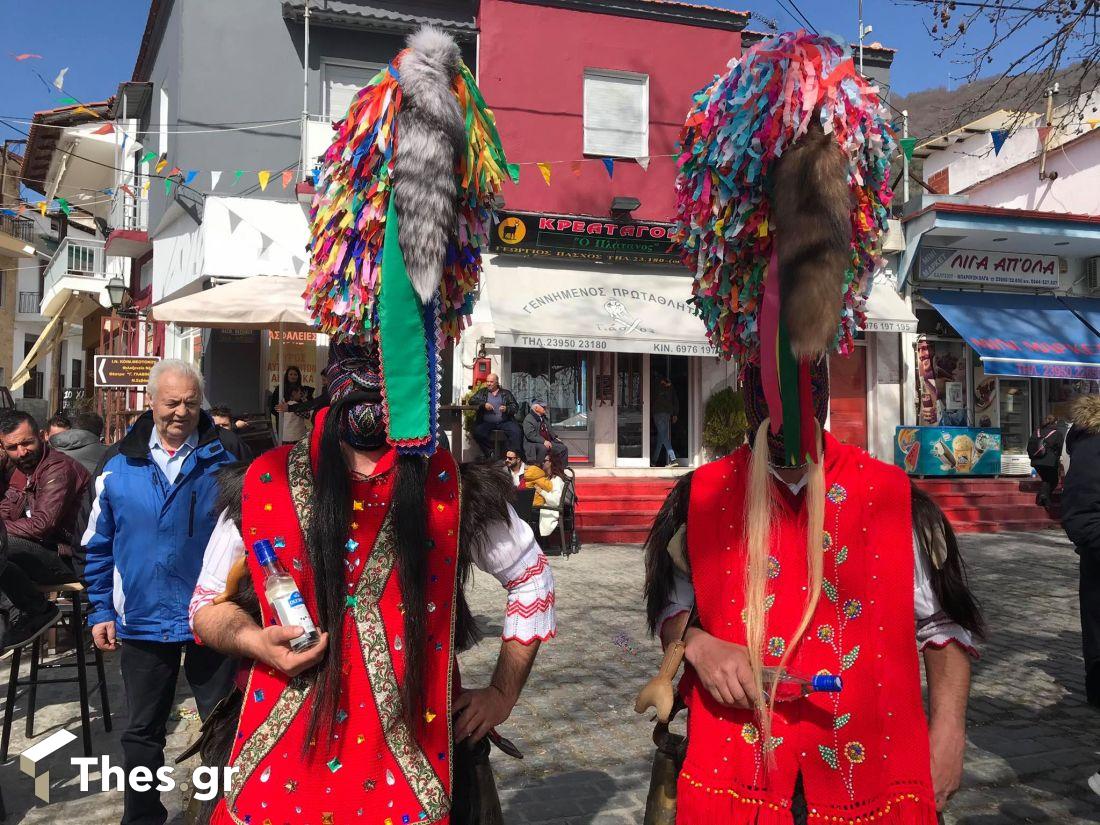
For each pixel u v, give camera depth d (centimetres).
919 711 159
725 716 162
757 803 153
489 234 166
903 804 153
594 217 1260
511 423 984
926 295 1394
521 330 1151
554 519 951
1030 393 1488
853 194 159
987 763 396
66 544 507
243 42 1230
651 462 1356
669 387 1348
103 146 1664
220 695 305
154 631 300
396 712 153
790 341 146
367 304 151
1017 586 816
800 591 161
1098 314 1444
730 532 170
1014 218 1324
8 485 544
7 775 387
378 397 158
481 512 170
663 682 172
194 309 807
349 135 154
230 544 168
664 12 1315
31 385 3797
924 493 171
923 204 1337
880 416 1383
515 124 1260
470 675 510
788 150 152
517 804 350
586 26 1288
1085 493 374
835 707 155
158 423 316
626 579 816
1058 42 650
